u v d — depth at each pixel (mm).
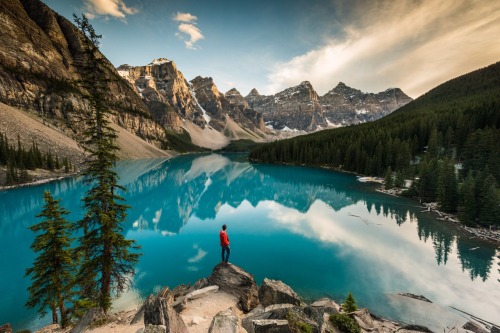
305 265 34656
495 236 42938
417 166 92625
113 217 18031
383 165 110250
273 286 16453
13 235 44844
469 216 48406
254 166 160000
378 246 41156
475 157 79250
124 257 18484
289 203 72562
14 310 24266
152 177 114688
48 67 174000
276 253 38688
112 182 18062
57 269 19156
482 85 187750
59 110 148750
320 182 101750
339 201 72438
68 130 140500
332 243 42812
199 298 16344
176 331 9586
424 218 54969
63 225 19188
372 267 34031
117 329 12305
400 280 30578
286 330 10352
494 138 79562
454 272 32594
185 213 62938
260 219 57469
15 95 137125
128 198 78438
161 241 44156
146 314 10242
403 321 23000
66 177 93875
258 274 32250
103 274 18578
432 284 29797
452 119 114188
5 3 176000
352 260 36250
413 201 69375
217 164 174875
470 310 25016
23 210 58938
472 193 49000
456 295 27625
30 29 183375
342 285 29562
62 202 64938
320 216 59156
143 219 57750
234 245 42125
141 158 196500
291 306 12922
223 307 15305
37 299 18844
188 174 128500
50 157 96438
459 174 79562
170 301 14633
